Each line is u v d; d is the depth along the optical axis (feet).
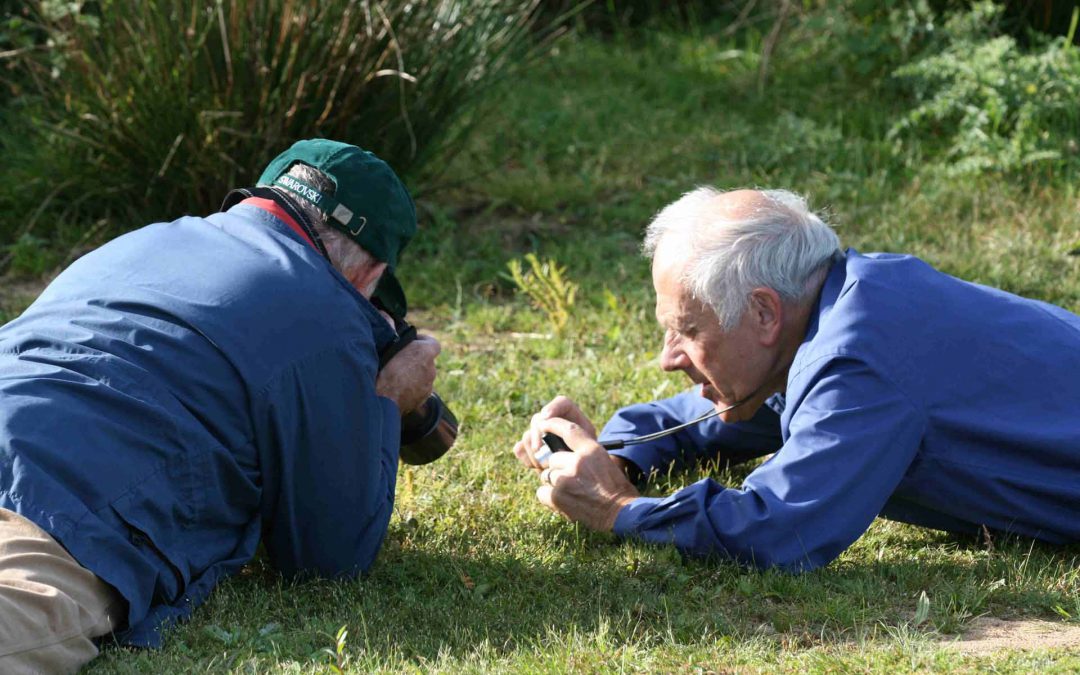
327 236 16.60
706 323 17.06
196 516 15.02
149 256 15.92
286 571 16.51
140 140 34.32
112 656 13.97
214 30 33.55
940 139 40.78
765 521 16.15
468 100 36.58
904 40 43.11
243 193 16.94
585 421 19.92
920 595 16.21
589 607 16.10
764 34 55.62
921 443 16.38
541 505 20.02
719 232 16.84
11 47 38.29
